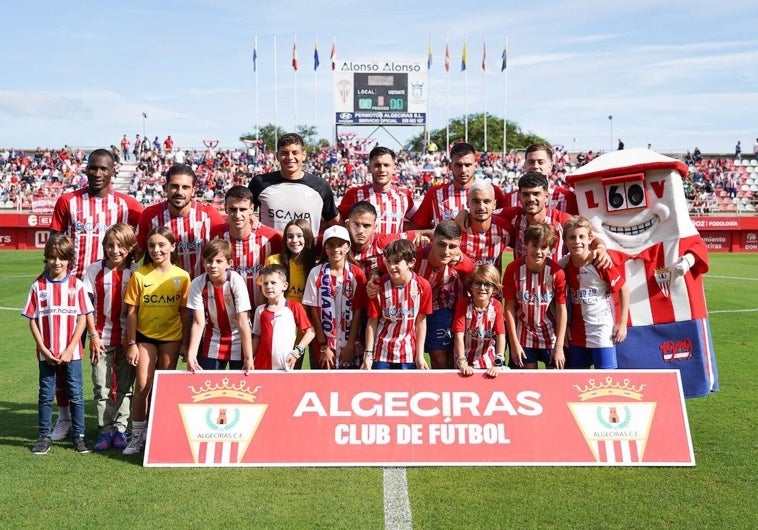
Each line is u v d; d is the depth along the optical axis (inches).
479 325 232.5
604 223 258.2
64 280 227.0
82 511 175.6
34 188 1497.3
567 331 244.2
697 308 251.9
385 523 168.4
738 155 1863.9
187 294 231.1
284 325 229.6
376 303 231.1
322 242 257.4
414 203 308.0
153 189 1539.1
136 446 223.5
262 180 275.7
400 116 1781.5
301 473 203.6
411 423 215.5
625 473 203.6
